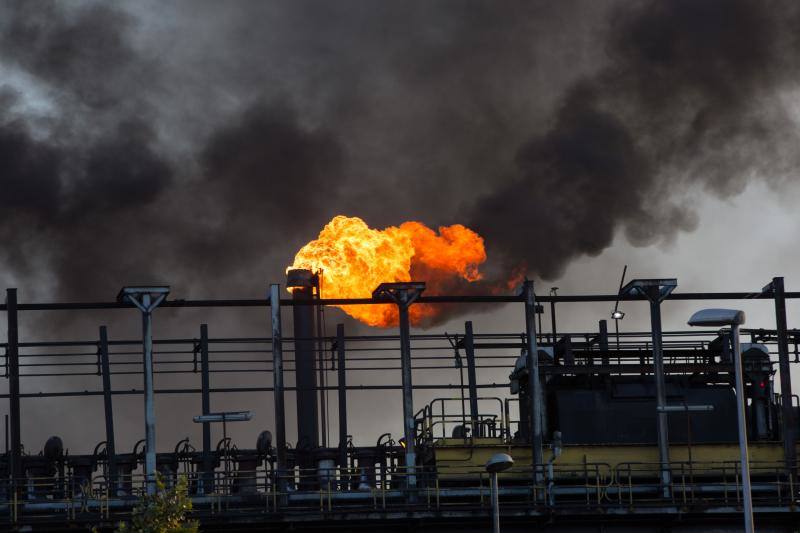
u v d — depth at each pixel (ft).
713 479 325.62
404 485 329.31
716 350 346.13
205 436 351.67
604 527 306.14
